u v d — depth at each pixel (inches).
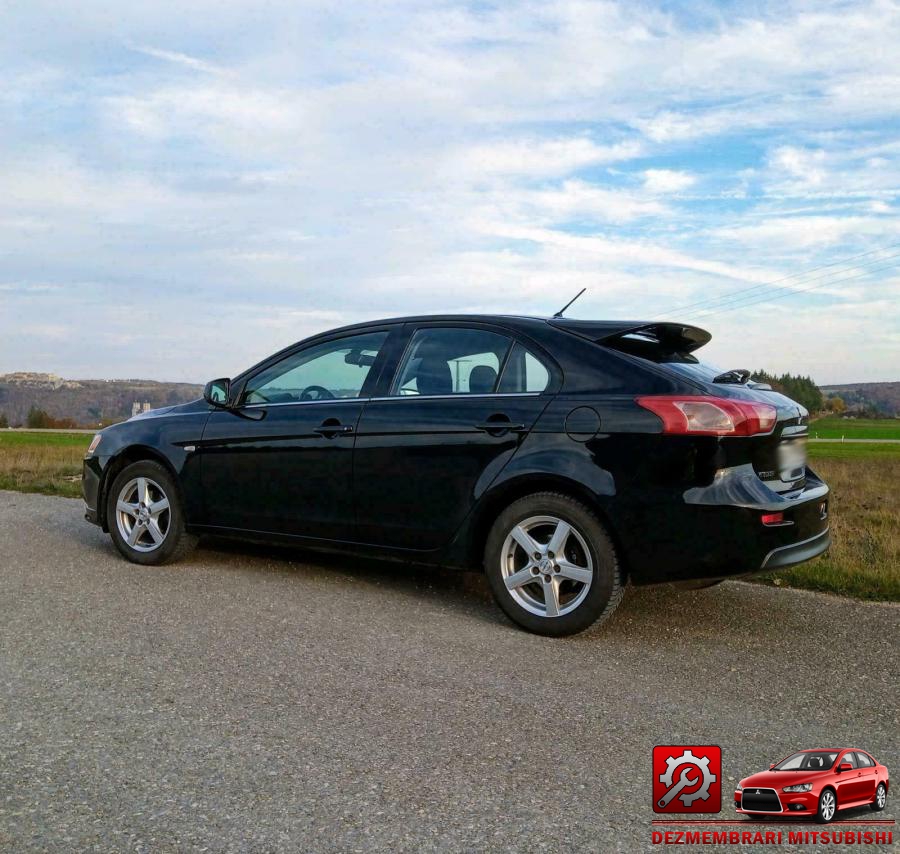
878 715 127.8
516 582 168.4
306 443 196.1
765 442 156.6
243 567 220.5
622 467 158.2
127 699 125.6
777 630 173.9
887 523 330.0
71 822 89.3
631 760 108.7
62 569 215.6
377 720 119.8
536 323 179.5
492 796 97.6
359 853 84.4
